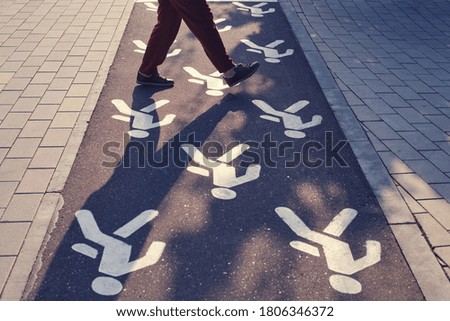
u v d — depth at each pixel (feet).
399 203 13.83
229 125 17.46
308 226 13.05
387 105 18.90
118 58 22.22
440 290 11.32
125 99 18.97
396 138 16.83
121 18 26.53
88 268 11.62
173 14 18.51
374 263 11.94
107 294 11.03
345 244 12.48
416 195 14.15
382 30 26.30
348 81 20.68
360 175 15.02
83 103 18.44
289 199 14.01
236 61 22.53
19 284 11.19
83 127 16.99
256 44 24.32
